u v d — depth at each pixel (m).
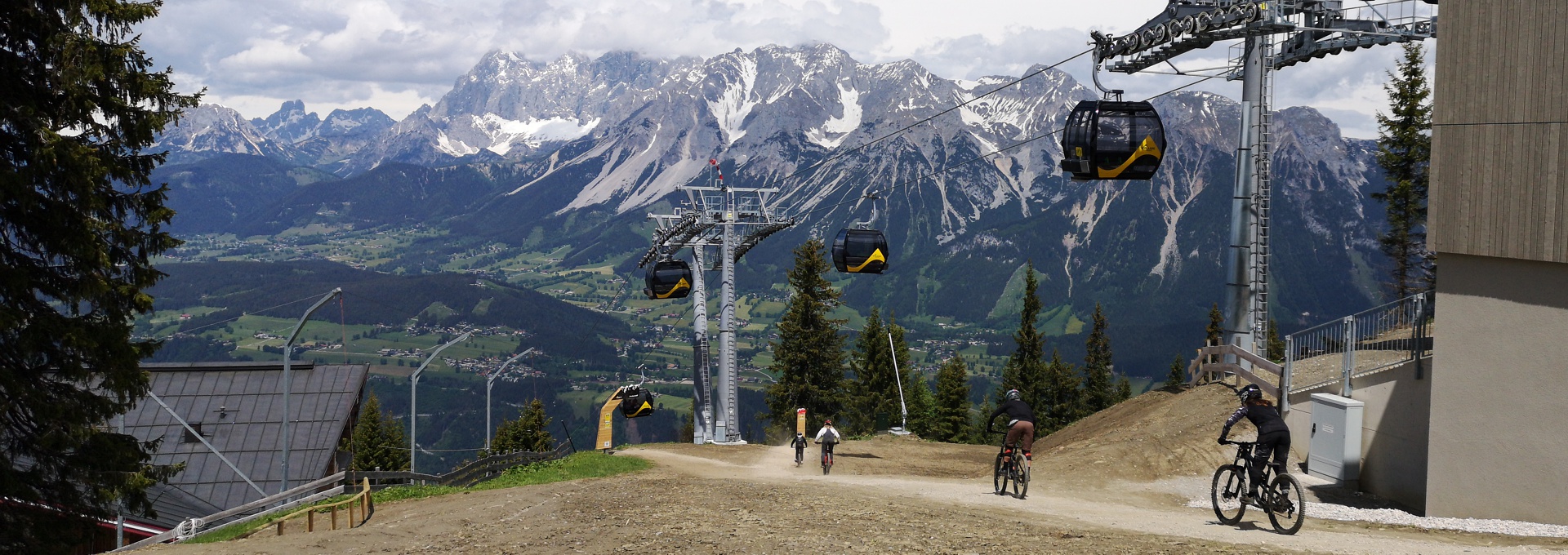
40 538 21.31
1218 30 26.30
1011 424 19.59
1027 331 86.12
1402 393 20.78
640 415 56.38
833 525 14.42
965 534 13.49
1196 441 24.19
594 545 13.30
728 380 51.81
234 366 49.03
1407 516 17.61
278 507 24.05
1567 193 16.31
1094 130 22.31
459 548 13.65
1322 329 23.78
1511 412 17.33
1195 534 14.17
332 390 48.16
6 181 19.03
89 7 20.72
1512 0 17.20
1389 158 43.44
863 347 87.06
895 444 39.09
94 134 21.42
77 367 21.11
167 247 22.52
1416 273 43.03
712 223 52.12
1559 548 13.47
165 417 45.78
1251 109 27.33
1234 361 27.89
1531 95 16.89
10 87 20.55
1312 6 25.73
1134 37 27.64
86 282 20.98
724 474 29.02
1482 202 17.70
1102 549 12.20
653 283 53.12
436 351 51.72
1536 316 16.95
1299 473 23.22
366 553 13.55
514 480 29.19
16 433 21.30
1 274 19.70
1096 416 33.00
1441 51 18.48
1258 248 27.69
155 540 21.98
